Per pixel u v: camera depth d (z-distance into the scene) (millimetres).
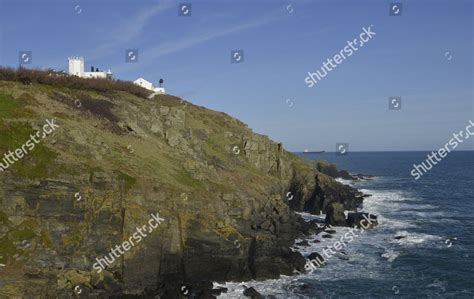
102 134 56094
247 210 56594
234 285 46438
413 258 56469
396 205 98375
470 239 66312
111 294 40000
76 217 41438
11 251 37875
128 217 43219
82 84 72812
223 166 76750
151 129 69688
